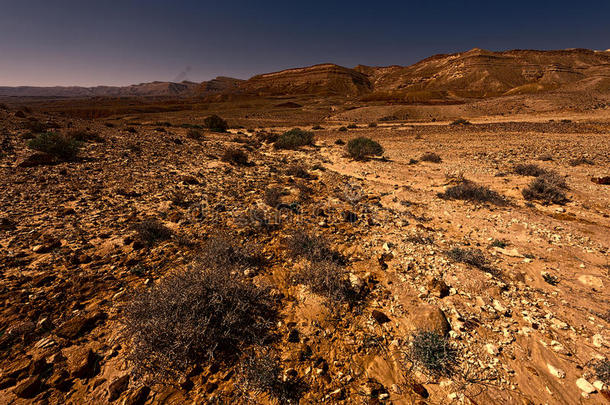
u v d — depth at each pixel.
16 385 2.98
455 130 40.34
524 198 10.53
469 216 8.61
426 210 9.26
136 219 7.23
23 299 4.05
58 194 8.62
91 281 4.61
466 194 10.41
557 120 46.00
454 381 3.30
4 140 14.49
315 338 3.81
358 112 85.00
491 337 3.88
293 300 4.51
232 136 34.66
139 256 5.50
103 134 21.34
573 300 4.64
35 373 3.08
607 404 3.08
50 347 3.38
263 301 4.21
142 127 33.91
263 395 3.05
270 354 3.51
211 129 42.59
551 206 9.60
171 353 3.17
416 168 17.05
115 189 9.62
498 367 3.46
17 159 11.86
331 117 86.25
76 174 10.93
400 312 4.29
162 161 14.91
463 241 6.91
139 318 3.54
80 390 2.98
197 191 10.17
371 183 13.11
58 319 3.78
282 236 6.73
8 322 3.64
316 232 7.11
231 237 6.46
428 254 6.02
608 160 16.53
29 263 4.96
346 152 23.34
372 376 3.35
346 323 4.09
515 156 19.34
